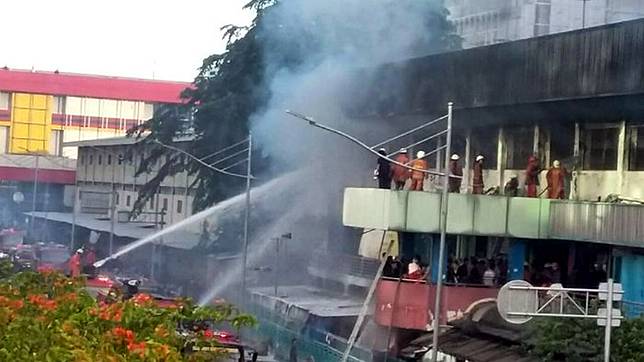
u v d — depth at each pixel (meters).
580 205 26.66
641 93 24.38
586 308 18.53
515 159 30.83
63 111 100.69
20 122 99.38
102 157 78.06
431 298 27.98
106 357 12.76
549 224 27.59
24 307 15.43
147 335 14.46
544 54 27.39
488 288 27.89
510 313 17.42
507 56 28.84
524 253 28.64
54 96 100.25
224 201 44.53
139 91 101.38
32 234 75.88
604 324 17.02
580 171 28.30
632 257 25.52
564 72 26.64
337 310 32.94
